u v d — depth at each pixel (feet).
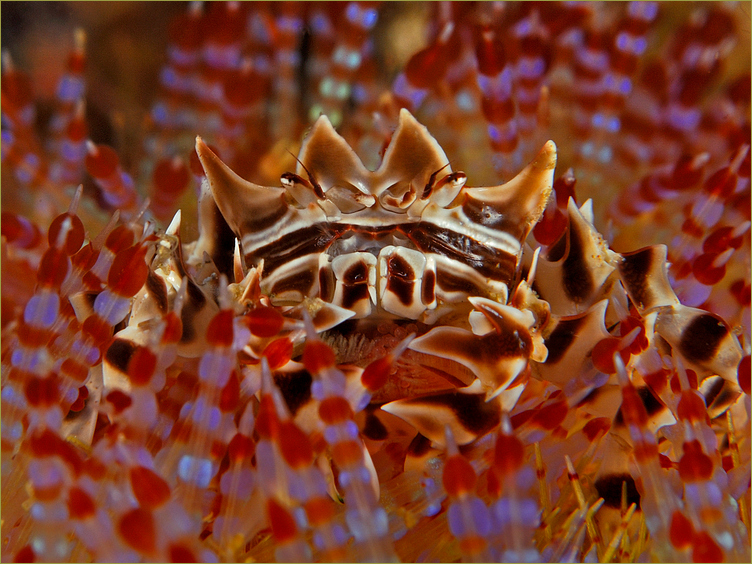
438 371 0.26
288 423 0.23
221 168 0.26
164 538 0.23
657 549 0.24
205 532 0.24
